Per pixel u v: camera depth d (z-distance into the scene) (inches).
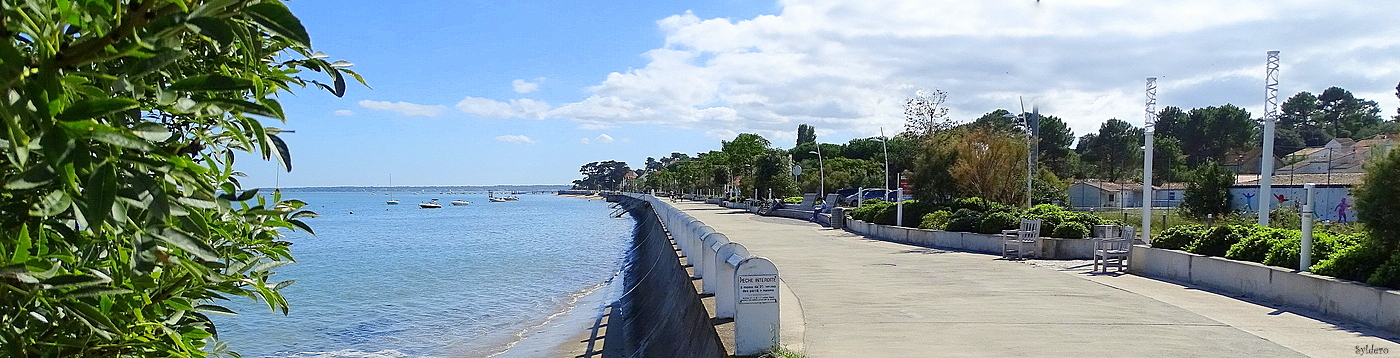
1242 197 1194.6
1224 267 441.1
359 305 745.6
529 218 3127.5
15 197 82.6
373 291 850.1
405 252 1397.6
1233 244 457.7
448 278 983.0
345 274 1024.9
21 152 64.8
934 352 284.2
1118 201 1833.2
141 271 81.4
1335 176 1421.0
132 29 72.0
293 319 657.0
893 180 2293.3
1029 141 956.0
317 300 774.5
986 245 740.7
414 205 5654.5
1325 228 683.4
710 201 2864.2
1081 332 319.0
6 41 63.8
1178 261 490.0
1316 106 3353.8
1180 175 2306.8
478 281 952.9
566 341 565.9
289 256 132.9
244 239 124.1
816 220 1403.8
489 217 3260.3
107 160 73.1
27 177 70.9
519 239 1784.0
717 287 348.5
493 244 1612.9
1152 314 359.6
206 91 80.3
